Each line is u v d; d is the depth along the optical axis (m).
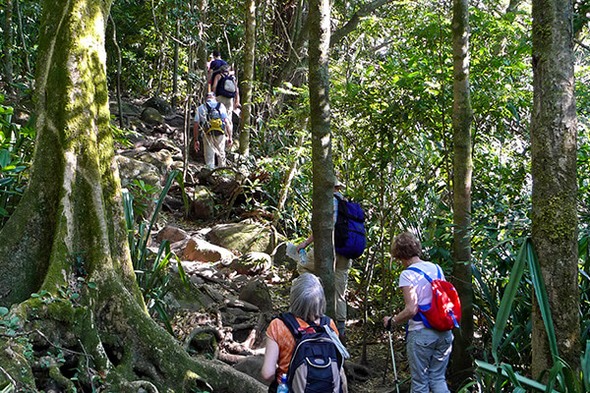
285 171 9.20
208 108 10.19
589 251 4.64
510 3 9.20
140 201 6.04
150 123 12.74
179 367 3.96
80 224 4.12
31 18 11.45
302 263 5.98
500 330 3.35
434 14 6.10
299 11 12.91
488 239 5.16
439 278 4.38
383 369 5.90
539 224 3.38
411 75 5.84
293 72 12.47
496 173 6.27
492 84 5.97
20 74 10.75
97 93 4.41
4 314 3.48
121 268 4.30
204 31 11.72
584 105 6.68
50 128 4.23
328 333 3.21
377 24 7.95
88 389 3.61
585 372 3.18
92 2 4.46
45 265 4.07
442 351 4.38
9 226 4.07
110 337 3.93
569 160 3.33
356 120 6.44
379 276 7.03
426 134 6.26
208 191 9.17
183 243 7.71
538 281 3.33
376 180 6.60
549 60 3.33
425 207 6.54
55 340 3.62
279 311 6.44
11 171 4.70
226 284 6.84
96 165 4.24
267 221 8.70
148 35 14.35
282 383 3.16
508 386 4.57
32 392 3.21
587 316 4.49
